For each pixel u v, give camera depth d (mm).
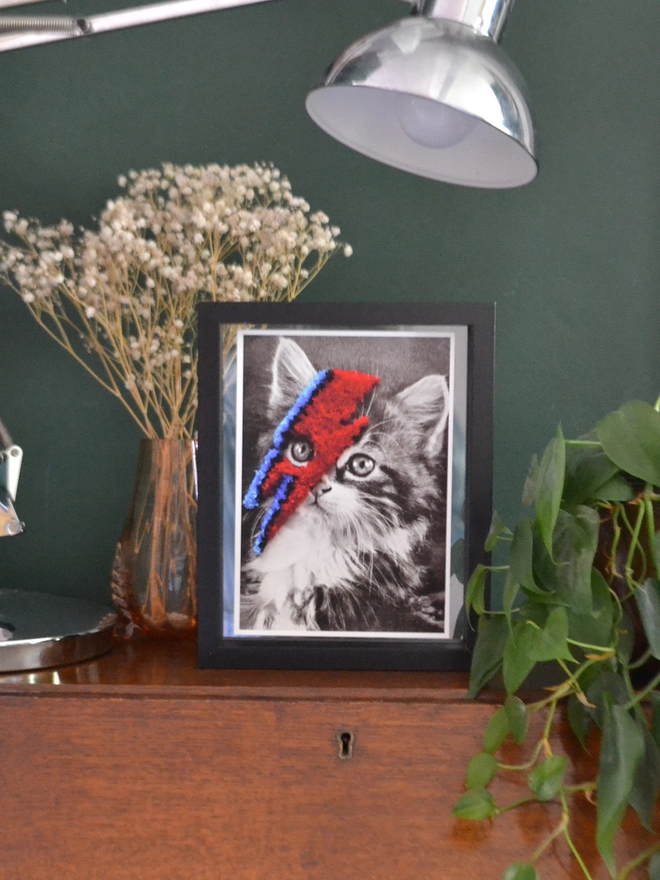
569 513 619
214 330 738
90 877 644
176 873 645
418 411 748
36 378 1012
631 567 646
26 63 1008
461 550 741
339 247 1011
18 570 1007
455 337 747
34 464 1009
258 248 886
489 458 735
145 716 650
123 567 857
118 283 938
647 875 638
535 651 578
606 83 1019
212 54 1014
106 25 717
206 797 647
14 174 1011
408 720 651
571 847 594
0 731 649
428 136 749
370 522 744
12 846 645
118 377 1009
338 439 748
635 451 600
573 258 1018
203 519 731
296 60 1014
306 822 646
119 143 1013
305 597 739
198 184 863
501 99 653
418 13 714
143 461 865
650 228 1018
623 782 550
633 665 618
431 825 645
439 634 737
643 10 1018
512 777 646
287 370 748
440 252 1016
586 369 1016
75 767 649
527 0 1014
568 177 1020
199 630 729
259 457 746
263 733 650
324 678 702
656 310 1018
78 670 728
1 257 935
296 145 1015
